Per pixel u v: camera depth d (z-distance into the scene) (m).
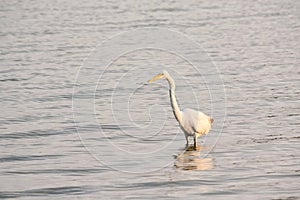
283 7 46.75
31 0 52.72
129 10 45.66
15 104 20.78
